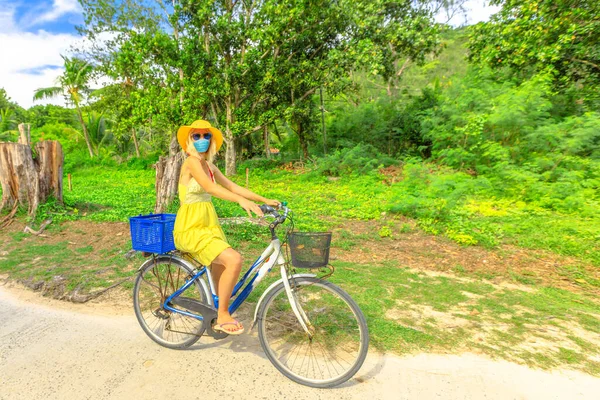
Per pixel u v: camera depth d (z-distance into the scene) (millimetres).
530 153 10375
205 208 2875
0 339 3367
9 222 7570
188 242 2814
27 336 3416
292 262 2541
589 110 11273
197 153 2855
